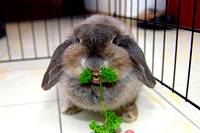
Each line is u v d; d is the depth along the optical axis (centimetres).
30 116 34
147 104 36
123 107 32
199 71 44
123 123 32
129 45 30
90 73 26
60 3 115
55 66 30
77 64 27
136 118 32
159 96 38
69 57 27
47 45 69
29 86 44
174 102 36
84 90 29
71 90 29
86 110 34
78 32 30
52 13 115
